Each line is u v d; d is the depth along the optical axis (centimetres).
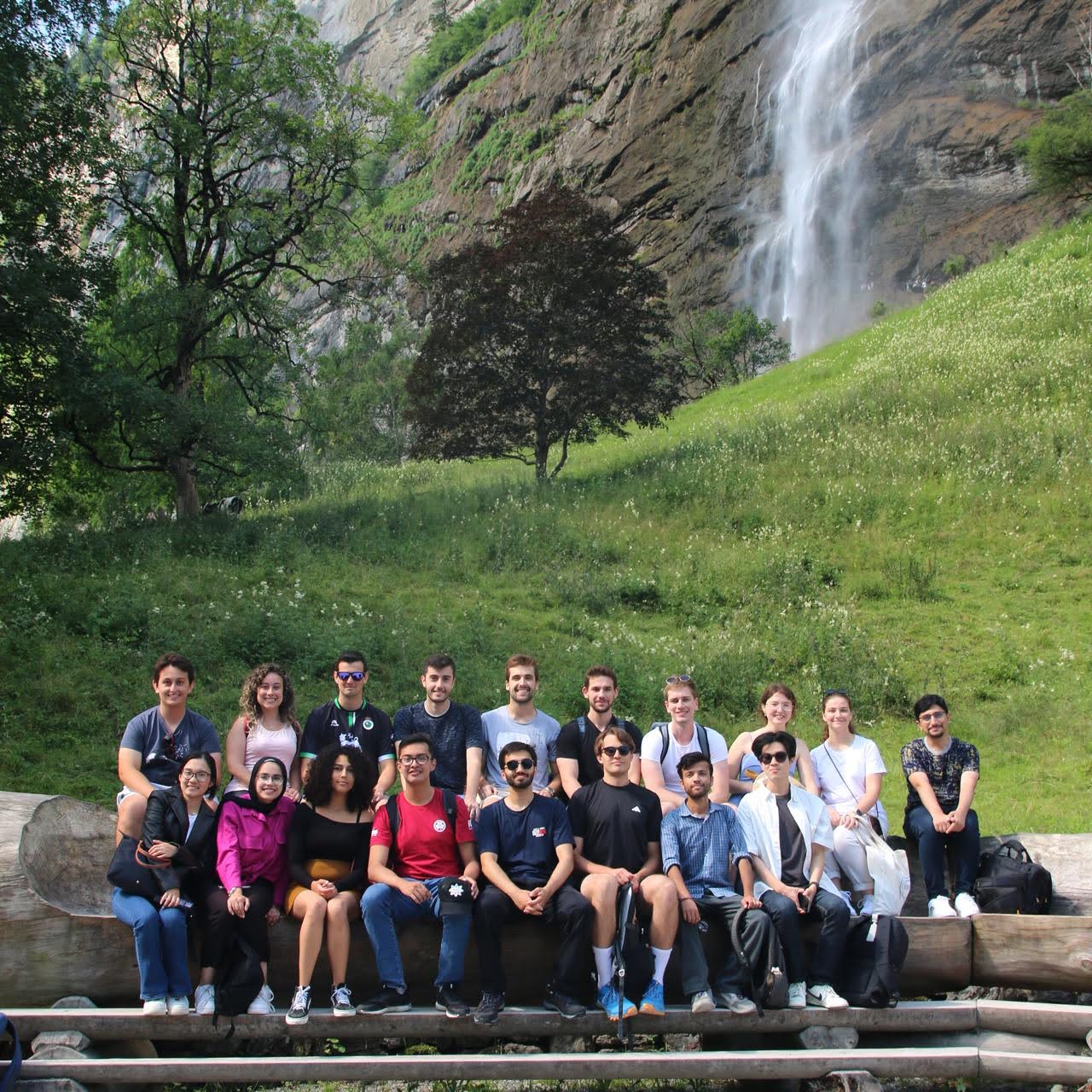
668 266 6906
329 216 2456
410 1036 563
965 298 3397
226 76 2267
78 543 1788
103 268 2028
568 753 680
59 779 961
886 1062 534
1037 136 4016
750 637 1460
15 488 1989
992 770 1077
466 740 700
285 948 587
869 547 1795
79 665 1210
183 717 653
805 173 6250
